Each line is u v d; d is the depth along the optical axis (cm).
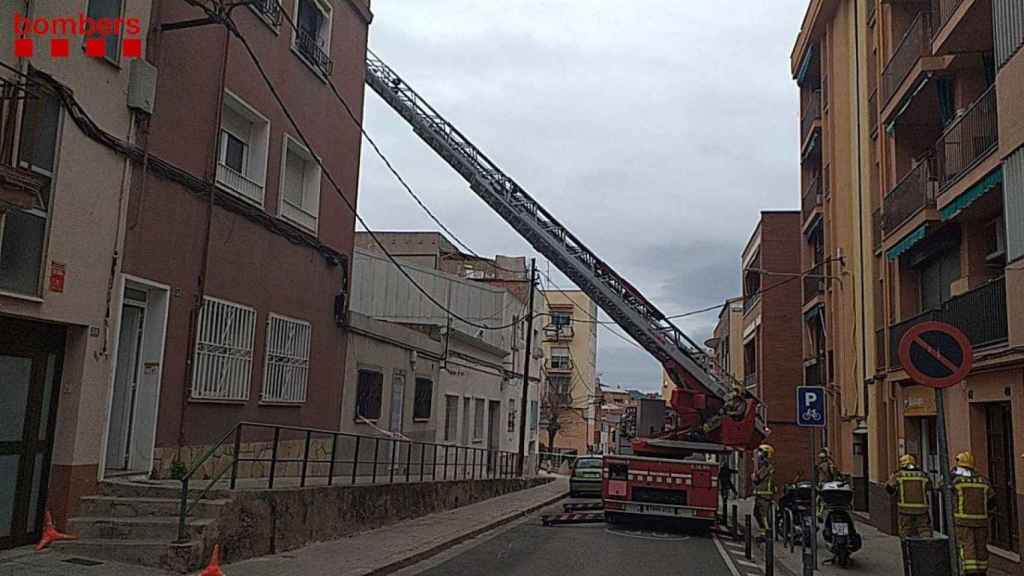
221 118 1388
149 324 1219
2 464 967
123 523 1023
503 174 2228
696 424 2052
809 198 3094
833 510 1497
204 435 1327
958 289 1700
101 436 1093
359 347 2003
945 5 1645
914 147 2072
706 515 1900
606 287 2123
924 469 1884
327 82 1788
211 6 1320
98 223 1076
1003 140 1370
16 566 906
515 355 3838
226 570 1039
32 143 951
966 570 1101
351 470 1909
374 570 1144
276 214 1565
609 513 1994
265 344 1520
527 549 1534
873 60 2297
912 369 852
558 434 7344
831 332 2716
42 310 978
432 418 2609
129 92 1134
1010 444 1450
